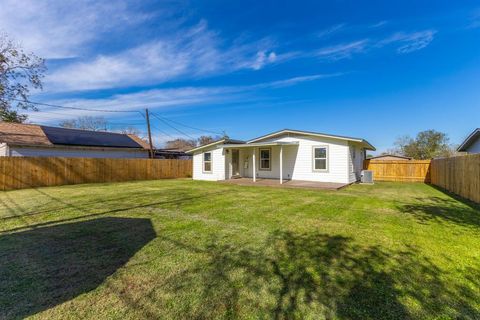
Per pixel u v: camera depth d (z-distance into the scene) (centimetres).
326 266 326
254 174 1364
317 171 1353
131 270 316
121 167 1596
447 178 1102
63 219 572
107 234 461
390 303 244
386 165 1650
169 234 457
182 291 266
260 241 419
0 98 1591
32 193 1009
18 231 483
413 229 487
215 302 246
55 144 1683
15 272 311
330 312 231
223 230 480
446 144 2875
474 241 419
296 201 793
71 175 1379
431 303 244
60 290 268
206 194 954
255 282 285
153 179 1742
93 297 255
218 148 1557
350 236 445
